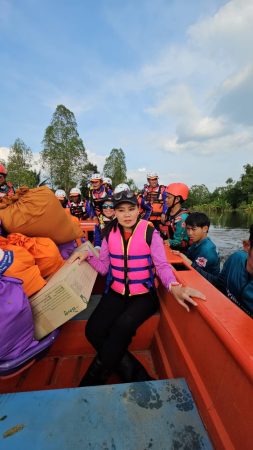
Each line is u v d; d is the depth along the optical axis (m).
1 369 1.34
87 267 2.00
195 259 2.89
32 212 1.91
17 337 1.36
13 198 2.04
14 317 1.30
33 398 1.15
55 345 1.97
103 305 1.96
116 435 1.00
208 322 1.14
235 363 0.92
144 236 1.85
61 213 2.07
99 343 1.79
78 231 2.47
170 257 2.30
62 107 44.19
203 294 1.38
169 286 1.57
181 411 1.11
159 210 6.37
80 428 1.02
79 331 2.00
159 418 1.08
